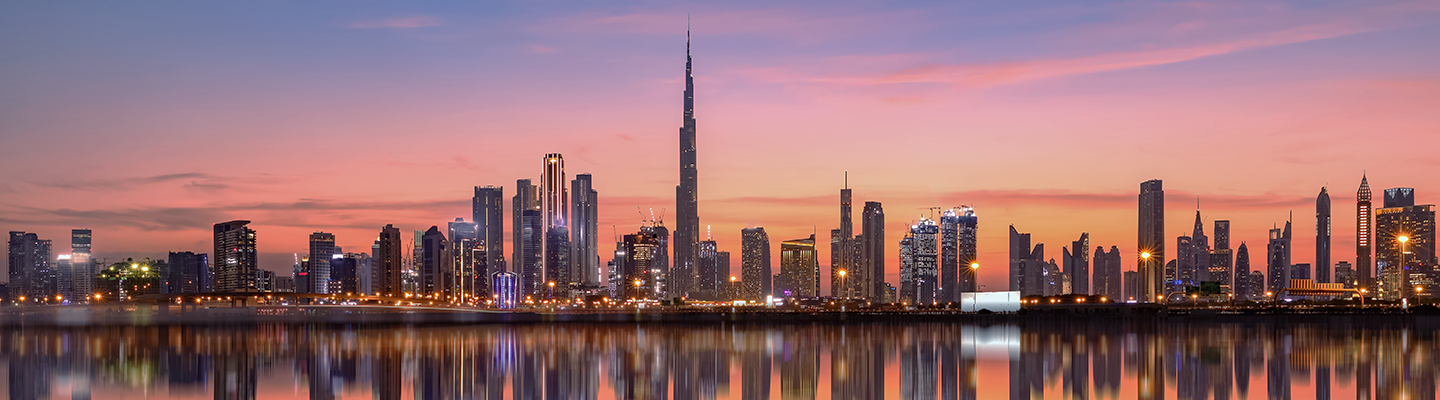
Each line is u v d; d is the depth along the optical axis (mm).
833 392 69438
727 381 77875
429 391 74125
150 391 78312
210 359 114062
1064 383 73688
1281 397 64938
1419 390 68250
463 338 169250
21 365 109938
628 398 67688
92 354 130875
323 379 84875
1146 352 106312
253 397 72062
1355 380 74938
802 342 137875
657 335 175625
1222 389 69500
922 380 76812
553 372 88125
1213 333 162375
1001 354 105000
